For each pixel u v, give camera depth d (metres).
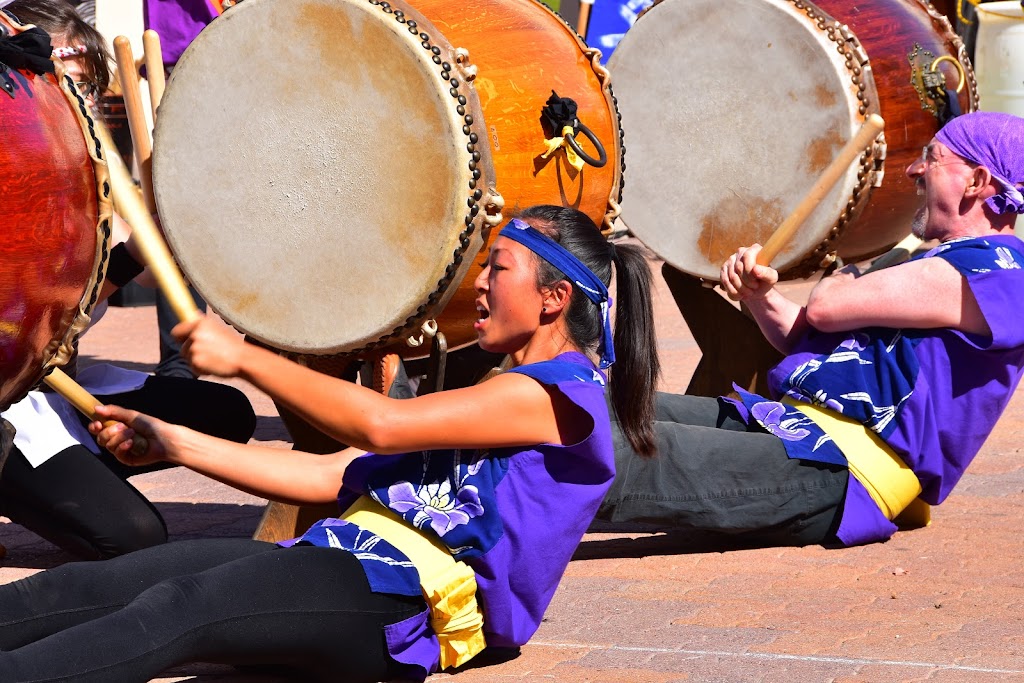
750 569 13.53
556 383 9.48
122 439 9.79
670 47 17.80
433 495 9.77
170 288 8.66
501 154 12.55
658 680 10.37
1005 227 14.25
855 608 12.18
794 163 17.05
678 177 17.94
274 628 9.17
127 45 12.33
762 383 17.91
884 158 16.70
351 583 9.47
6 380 8.51
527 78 13.05
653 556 14.13
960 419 14.19
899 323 14.00
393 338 12.72
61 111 8.48
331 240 12.70
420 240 12.30
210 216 13.10
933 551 13.98
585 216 10.01
